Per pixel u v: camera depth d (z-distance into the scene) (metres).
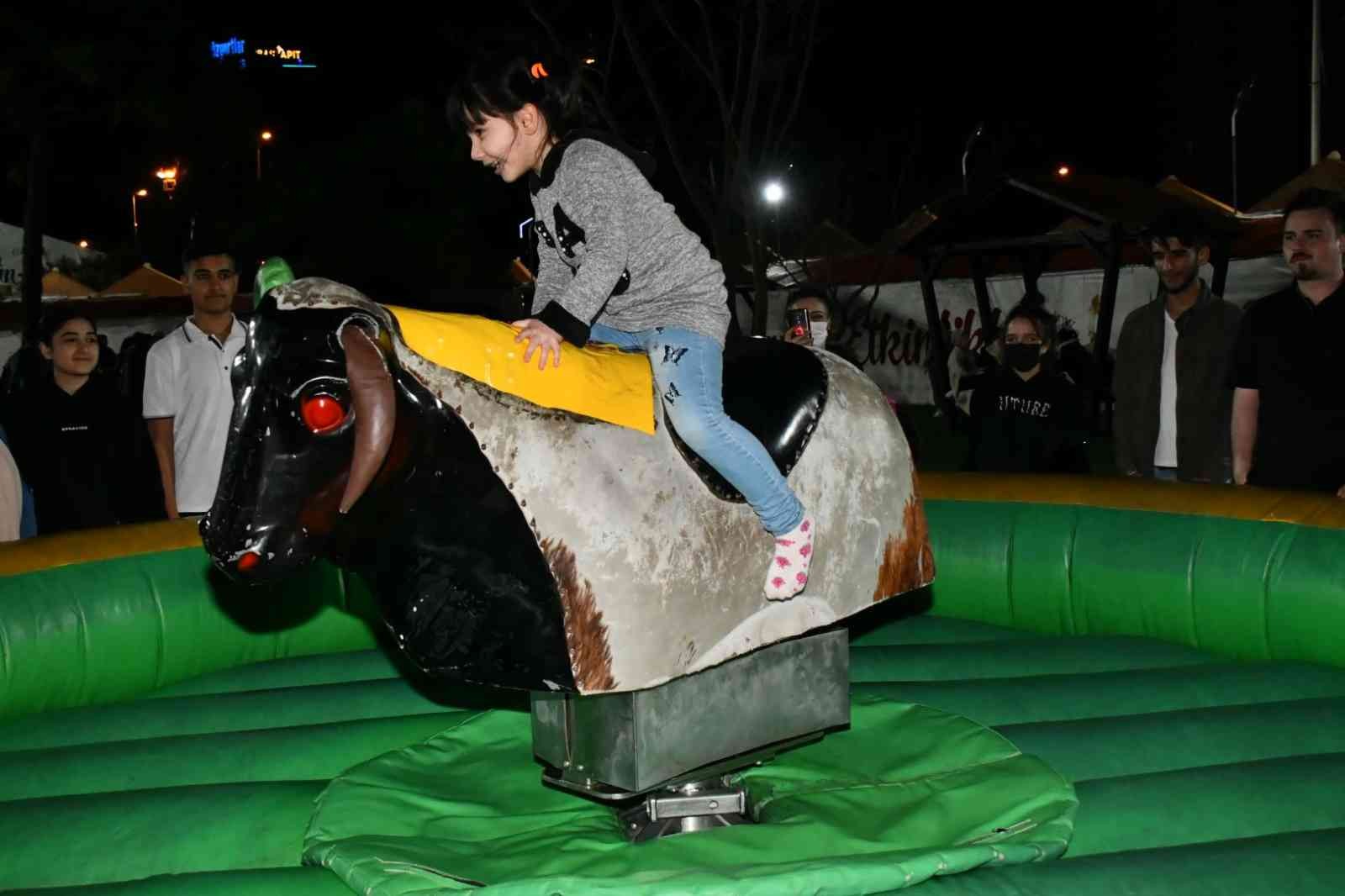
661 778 2.89
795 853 2.82
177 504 5.06
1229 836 2.92
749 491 2.83
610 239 2.71
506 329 2.67
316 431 2.49
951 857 2.62
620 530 2.69
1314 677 3.91
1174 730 3.44
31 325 14.07
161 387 5.01
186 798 3.20
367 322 2.48
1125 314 12.47
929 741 3.45
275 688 4.25
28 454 5.35
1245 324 4.62
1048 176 12.27
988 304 13.30
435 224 19.34
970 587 4.88
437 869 2.74
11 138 18.00
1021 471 5.44
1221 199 22.94
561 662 2.63
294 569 2.57
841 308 12.98
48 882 2.88
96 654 4.13
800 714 3.18
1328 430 4.38
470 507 2.58
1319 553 4.03
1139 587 4.44
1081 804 3.03
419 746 3.51
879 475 3.23
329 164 19.42
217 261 5.00
